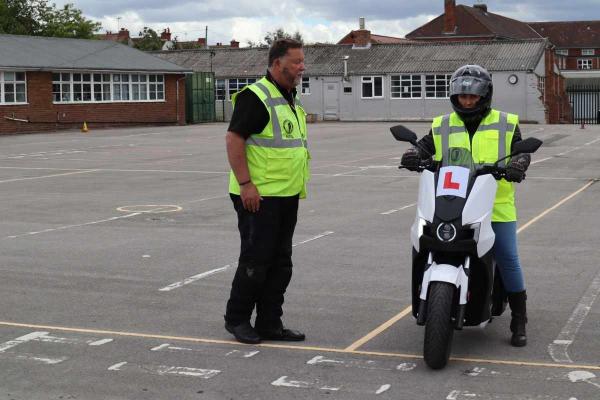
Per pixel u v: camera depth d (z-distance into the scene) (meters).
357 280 8.84
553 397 5.25
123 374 5.79
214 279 8.94
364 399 5.24
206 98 56.69
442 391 5.37
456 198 5.61
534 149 5.64
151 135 41.25
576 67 116.06
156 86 52.03
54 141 36.62
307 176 6.52
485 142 5.96
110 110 48.88
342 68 59.34
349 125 51.94
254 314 7.44
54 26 76.44
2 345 6.51
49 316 7.41
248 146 6.23
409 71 57.38
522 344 6.35
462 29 87.12
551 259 9.92
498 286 6.28
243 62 63.22
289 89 6.35
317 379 5.64
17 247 10.94
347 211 14.33
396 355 6.16
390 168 23.05
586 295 8.09
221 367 5.91
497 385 5.48
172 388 5.49
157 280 8.89
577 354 6.16
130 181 19.78
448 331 5.59
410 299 7.99
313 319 7.24
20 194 17.19
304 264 9.73
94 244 11.13
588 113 69.19
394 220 13.25
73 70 45.66
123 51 52.78
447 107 56.97
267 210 6.28
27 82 43.78
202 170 22.64
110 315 7.43
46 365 6.00
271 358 6.12
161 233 12.03
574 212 14.08
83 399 5.30
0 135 41.66
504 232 6.09
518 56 56.31
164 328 6.98
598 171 21.91
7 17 74.19
